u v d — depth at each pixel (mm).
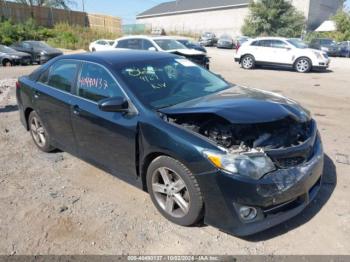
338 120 6617
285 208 2955
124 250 2891
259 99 3531
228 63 19484
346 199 3562
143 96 3441
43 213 3439
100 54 4172
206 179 2799
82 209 3502
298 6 45969
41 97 4531
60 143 4535
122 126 3385
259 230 2826
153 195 3355
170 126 3051
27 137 5742
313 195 3217
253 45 16344
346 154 4758
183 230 3131
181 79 3953
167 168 3113
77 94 4012
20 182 4113
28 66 18844
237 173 2680
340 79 12836
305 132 3330
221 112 3053
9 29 29812
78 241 3014
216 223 2895
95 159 3969
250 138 3018
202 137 2889
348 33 37531
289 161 2906
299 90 10250
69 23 41625
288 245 2900
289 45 15539
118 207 3529
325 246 2877
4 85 10938
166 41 13008
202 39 39906
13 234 3127
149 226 3203
